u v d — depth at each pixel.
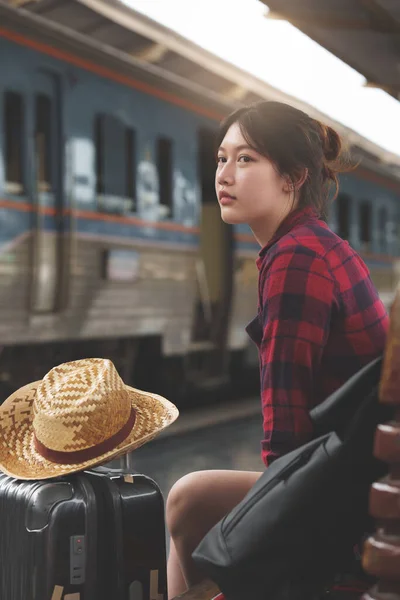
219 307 10.23
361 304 1.69
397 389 1.17
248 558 1.42
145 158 8.34
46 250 7.07
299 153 1.76
